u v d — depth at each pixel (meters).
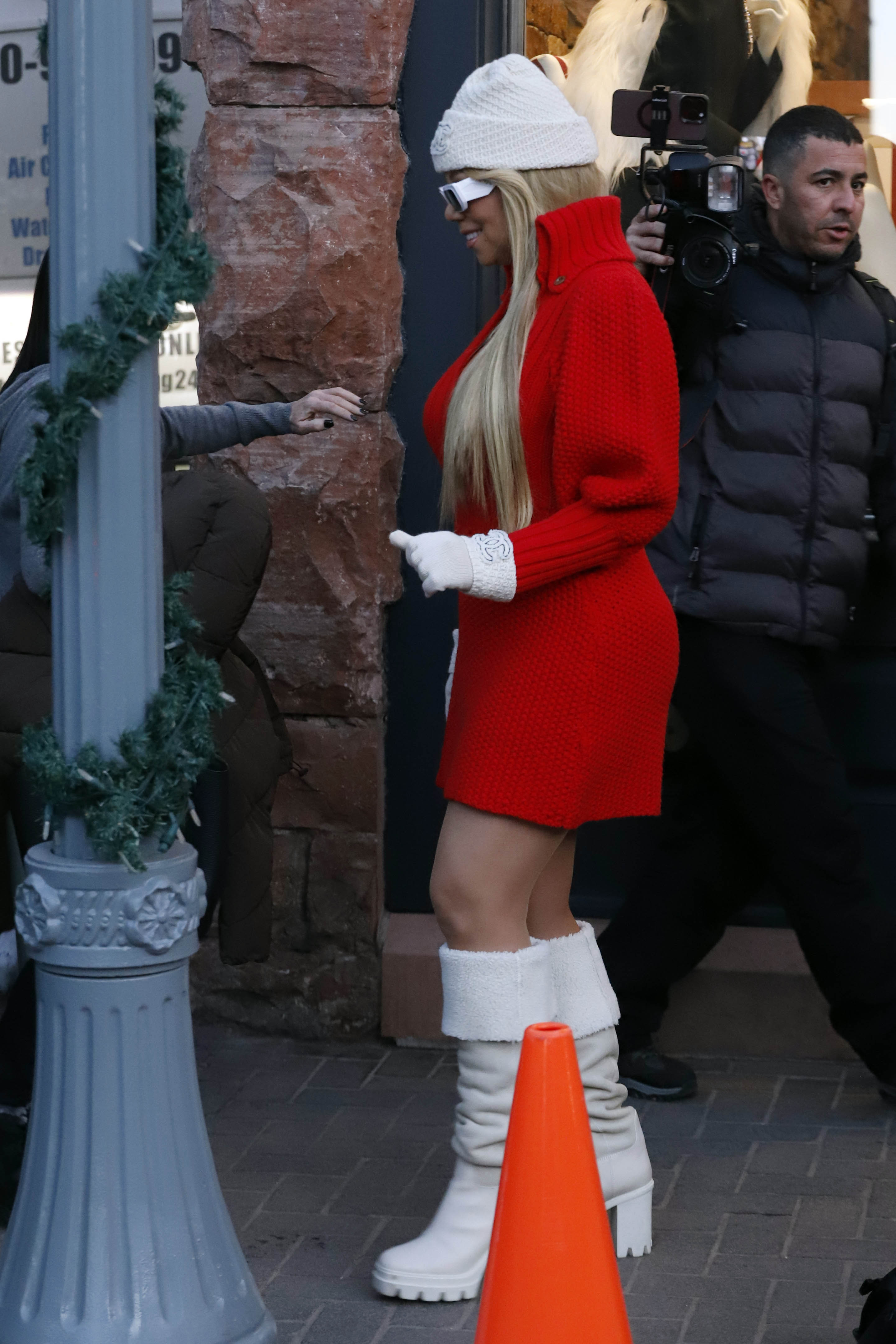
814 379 7.82
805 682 7.92
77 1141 5.31
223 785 6.70
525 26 8.84
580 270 5.98
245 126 8.65
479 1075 6.32
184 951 5.43
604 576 6.09
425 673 9.05
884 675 8.77
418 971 8.92
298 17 8.53
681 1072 8.32
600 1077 6.56
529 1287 4.61
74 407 5.06
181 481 7.08
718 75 8.80
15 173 9.50
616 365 5.85
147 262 5.13
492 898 6.22
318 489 8.73
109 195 5.08
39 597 6.63
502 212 6.14
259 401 8.81
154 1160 5.35
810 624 7.81
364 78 8.54
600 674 6.05
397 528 8.98
